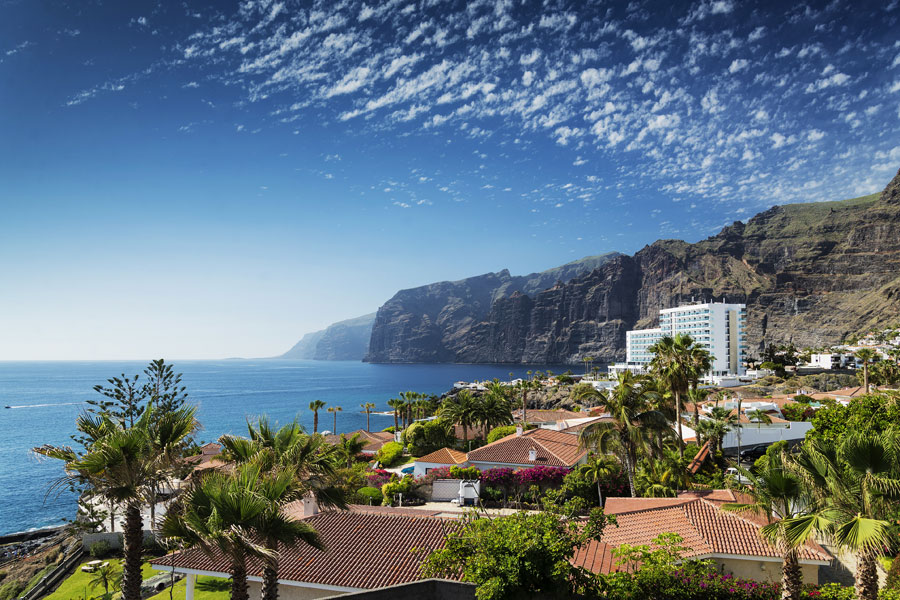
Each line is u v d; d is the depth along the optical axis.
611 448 45.78
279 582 23.08
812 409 84.50
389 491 51.38
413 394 125.06
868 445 17.00
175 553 25.19
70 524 41.00
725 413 74.38
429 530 26.42
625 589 15.70
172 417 20.08
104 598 32.34
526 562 13.77
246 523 16.58
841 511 16.67
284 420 187.25
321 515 28.23
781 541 17.69
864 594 16.30
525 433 59.62
